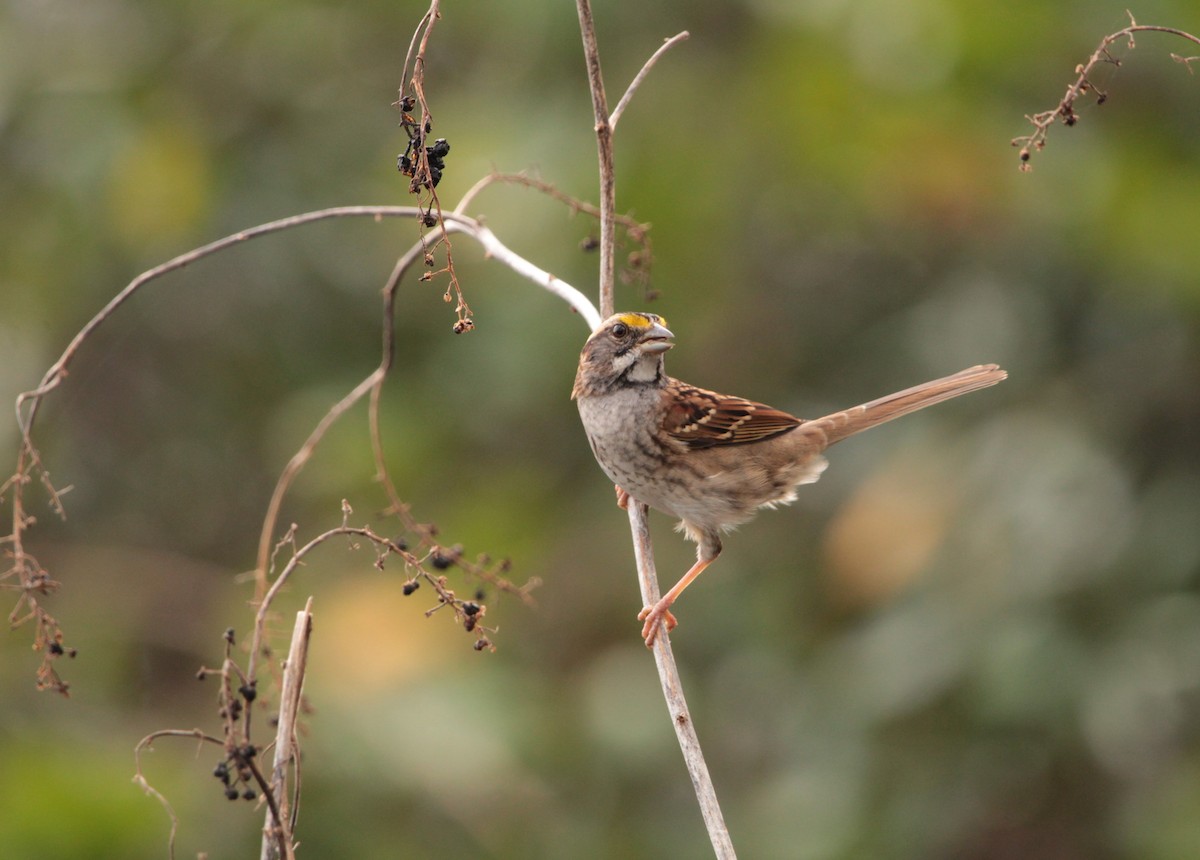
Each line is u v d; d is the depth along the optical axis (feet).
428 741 33.68
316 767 33.32
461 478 39.37
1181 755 31.73
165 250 40.09
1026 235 36.55
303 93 41.01
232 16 40.68
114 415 43.14
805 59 36.40
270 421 42.32
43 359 42.32
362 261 40.45
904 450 35.53
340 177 40.60
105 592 42.16
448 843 33.35
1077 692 31.89
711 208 38.09
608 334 27.58
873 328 39.83
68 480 43.11
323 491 39.04
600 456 28.02
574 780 36.55
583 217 36.78
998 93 35.53
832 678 34.35
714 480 28.04
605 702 37.50
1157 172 33.78
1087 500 33.24
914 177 36.17
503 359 37.70
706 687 37.55
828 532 36.19
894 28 35.81
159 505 43.24
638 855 35.27
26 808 30.66
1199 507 32.83
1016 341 36.09
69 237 39.86
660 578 38.99
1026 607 32.60
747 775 36.14
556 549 39.47
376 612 35.88
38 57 40.32
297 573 39.14
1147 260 33.63
